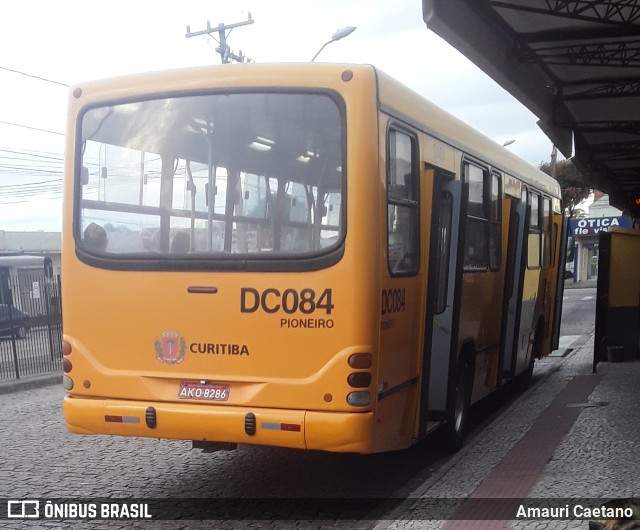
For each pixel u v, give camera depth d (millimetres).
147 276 6230
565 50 12562
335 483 7344
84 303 6422
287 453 8516
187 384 6113
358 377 5703
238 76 6090
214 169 6141
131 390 6234
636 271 14875
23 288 16609
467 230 8312
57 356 16719
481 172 9008
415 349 6777
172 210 6238
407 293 6500
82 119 6566
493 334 9609
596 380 12906
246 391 5945
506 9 10664
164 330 6172
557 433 8852
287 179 5930
